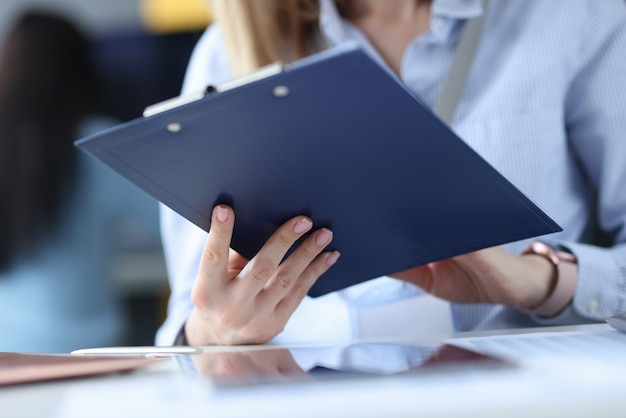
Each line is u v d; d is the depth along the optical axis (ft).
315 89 1.97
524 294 3.34
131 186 8.66
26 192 7.89
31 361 2.09
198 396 1.34
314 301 3.80
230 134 2.16
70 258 8.20
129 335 13.02
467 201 2.47
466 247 2.81
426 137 2.16
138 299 13.19
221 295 2.84
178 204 2.56
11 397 1.60
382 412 1.13
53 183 8.02
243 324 2.92
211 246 2.66
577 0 4.05
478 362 1.63
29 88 8.11
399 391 1.27
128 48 14.47
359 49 1.86
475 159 2.23
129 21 14.46
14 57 8.19
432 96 4.07
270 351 2.43
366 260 2.94
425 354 1.98
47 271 8.08
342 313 3.71
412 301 3.67
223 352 2.47
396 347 2.30
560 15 4.03
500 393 1.21
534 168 3.95
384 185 2.41
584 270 3.49
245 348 2.75
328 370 1.71
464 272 3.26
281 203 2.52
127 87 14.47
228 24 4.34
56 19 8.43
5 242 7.90
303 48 4.27
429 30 4.16
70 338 8.29
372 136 2.17
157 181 2.41
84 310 8.34
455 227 2.66
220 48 4.49
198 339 3.16
